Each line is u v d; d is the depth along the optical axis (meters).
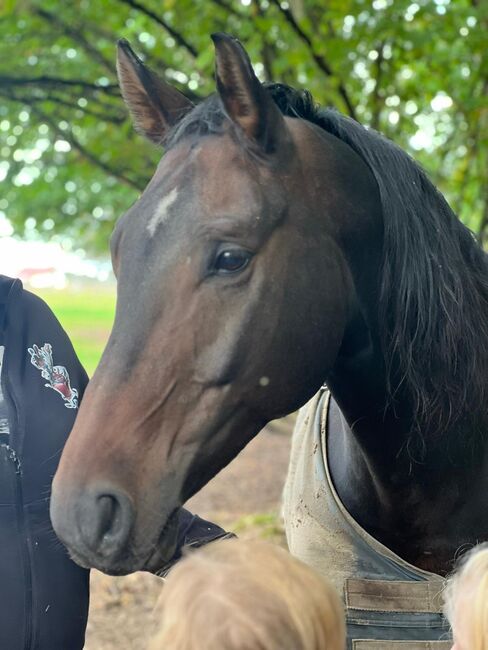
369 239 1.84
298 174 1.76
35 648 1.72
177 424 1.62
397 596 1.95
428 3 4.61
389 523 1.99
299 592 1.23
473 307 1.88
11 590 1.69
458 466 1.91
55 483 1.55
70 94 5.54
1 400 1.76
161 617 1.25
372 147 1.88
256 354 1.66
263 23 4.61
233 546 1.30
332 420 2.16
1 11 5.08
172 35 5.06
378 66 4.96
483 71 4.82
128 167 5.82
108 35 5.59
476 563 1.42
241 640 1.15
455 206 5.63
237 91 1.69
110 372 1.61
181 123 1.77
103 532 1.52
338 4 4.63
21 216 6.90
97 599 4.39
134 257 1.64
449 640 1.92
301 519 2.09
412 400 1.86
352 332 1.87
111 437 1.57
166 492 1.60
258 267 1.66
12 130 5.95
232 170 1.69
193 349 1.62
